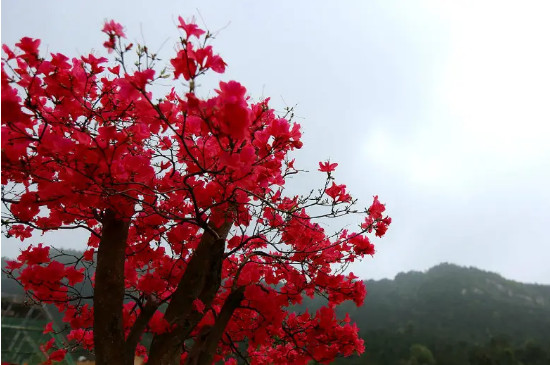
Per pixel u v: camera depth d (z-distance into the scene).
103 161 2.27
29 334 13.27
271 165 2.94
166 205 3.48
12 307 12.52
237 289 2.86
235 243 4.07
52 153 2.38
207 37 1.88
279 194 3.70
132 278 3.27
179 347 2.76
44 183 2.74
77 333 4.39
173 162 2.61
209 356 2.57
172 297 2.93
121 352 2.60
